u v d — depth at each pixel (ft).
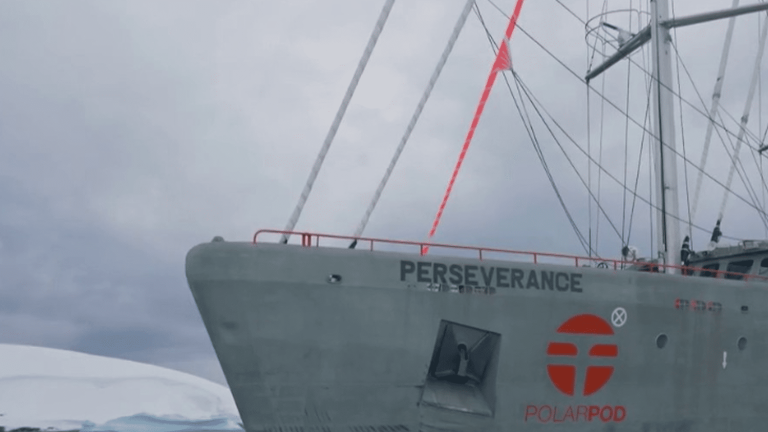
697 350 55.88
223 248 42.42
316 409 43.37
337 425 43.78
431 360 46.26
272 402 42.63
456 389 47.88
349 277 44.34
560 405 49.73
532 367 48.80
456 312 46.73
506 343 48.01
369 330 44.45
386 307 44.93
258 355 42.34
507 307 48.21
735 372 57.82
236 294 42.14
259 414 42.50
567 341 50.01
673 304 54.95
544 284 49.75
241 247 42.70
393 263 45.70
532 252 51.83
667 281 55.21
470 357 48.06
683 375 55.06
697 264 74.84
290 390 42.88
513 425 48.24
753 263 69.31
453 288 46.85
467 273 47.55
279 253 43.21
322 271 43.80
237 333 42.14
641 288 53.62
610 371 51.67
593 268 52.65
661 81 73.87
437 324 46.24
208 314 42.14
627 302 52.65
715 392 56.59
